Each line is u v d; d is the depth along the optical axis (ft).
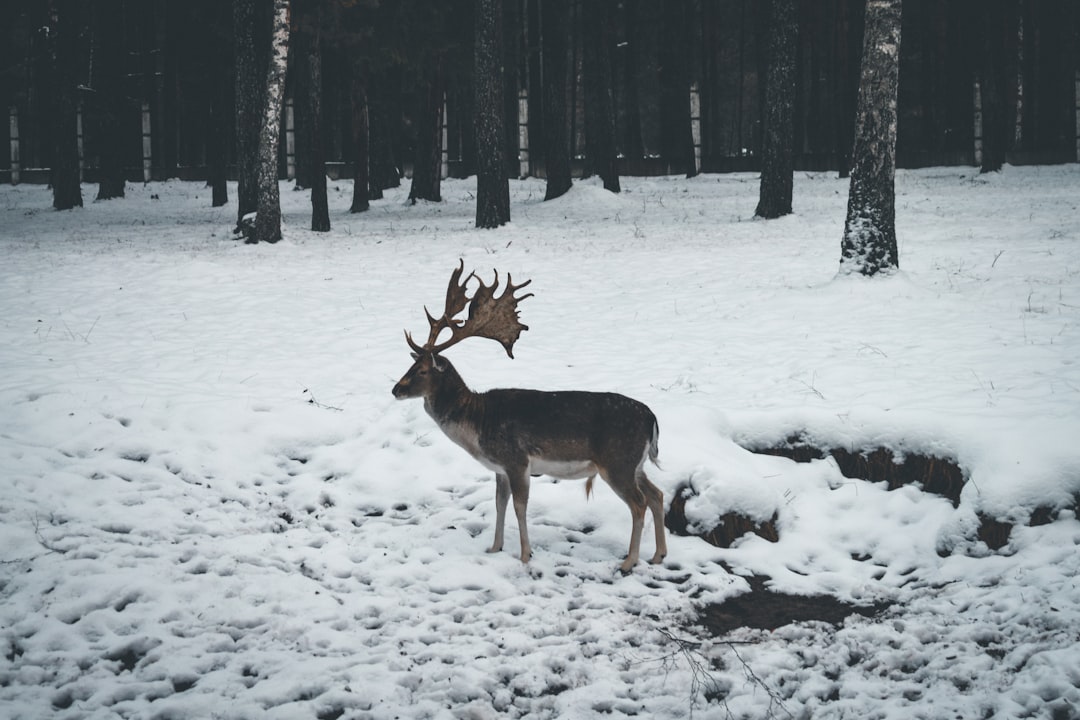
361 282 59.57
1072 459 25.99
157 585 23.08
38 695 18.89
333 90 183.42
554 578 25.00
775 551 26.89
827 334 43.68
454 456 31.17
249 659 20.59
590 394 24.75
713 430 30.76
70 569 23.32
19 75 180.45
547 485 29.55
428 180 130.93
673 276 61.26
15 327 46.42
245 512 27.96
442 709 19.08
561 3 121.90
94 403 33.17
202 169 190.39
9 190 169.27
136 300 53.52
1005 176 144.36
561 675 20.52
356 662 20.59
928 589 24.35
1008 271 55.57
